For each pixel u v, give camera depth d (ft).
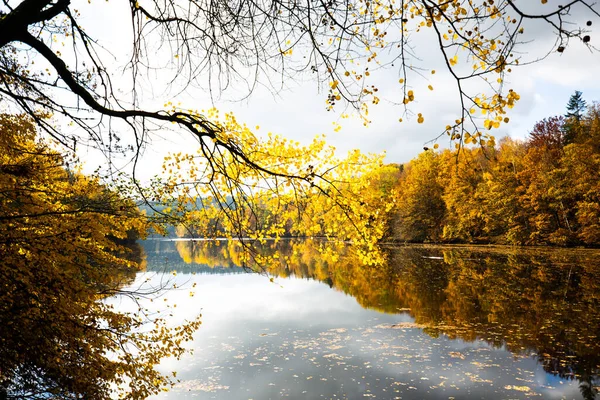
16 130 11.22
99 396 12.71
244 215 11.48
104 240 12.30
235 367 27.02
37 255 10.91
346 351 29.89
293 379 24.73
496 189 112.16
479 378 23.73
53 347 11.98
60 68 8.50
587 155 90.84
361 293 55.26
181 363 27.96
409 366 26.27
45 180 12.16
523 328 33.65
